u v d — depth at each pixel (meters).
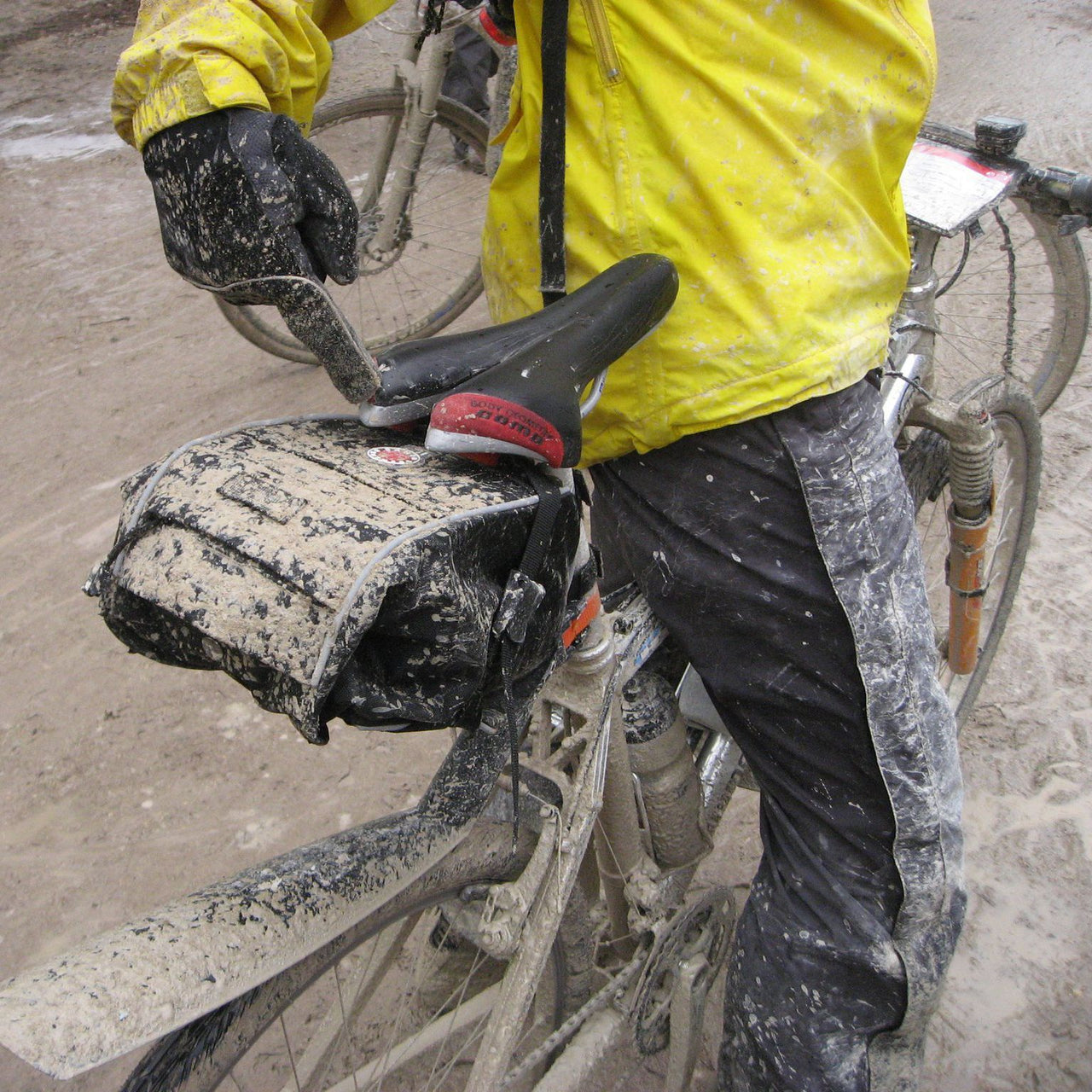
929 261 1.91
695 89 1.20
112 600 0.97
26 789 2.50
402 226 3.81
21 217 5.06
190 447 1.00
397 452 1.05
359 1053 1.85
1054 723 2.57
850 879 1.45
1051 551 3.04
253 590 0.88
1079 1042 1.98
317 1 1.19
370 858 1.17
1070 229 2.11
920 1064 1.55
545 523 1.03
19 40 7.09
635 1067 1.91
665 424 1.31
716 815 1.74
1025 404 2.23
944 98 5.75
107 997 0.92
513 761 1.07
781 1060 1.47
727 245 1.25
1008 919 2.18
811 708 1.39
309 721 0.87
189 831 2.40
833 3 1.21
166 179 0.98
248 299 1.02
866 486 1.34
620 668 1.40
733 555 1.35
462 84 4.60
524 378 1.04
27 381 3.93
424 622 0.91
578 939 1.59
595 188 1.25
